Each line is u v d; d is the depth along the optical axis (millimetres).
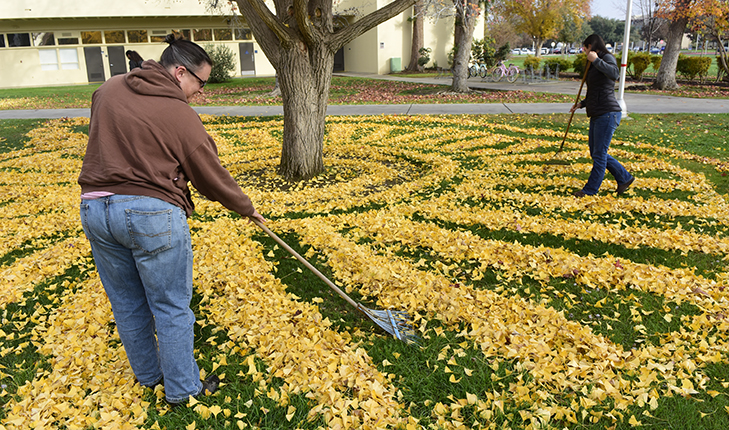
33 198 6453
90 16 26312
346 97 18219
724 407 2395
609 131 5527
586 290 3588
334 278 3895
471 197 6074
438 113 13273
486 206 5617
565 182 6398
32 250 4684
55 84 28422
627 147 8672
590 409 2367
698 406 2424
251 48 30812
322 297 3592
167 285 2299
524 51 79500
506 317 3168
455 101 15922
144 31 28797
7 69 27672
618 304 3348
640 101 14609
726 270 3848
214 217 5504
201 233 4828
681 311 3252
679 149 8508
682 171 6848
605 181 6430
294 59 6723
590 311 3305
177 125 2195
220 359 2801
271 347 2871
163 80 2219
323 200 6156
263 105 16172
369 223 5031
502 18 40844
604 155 5637
